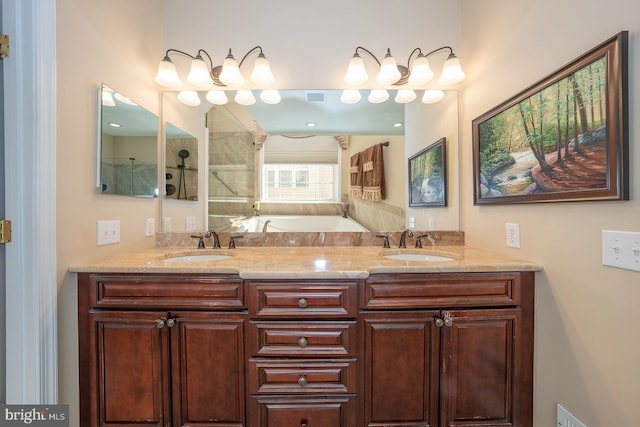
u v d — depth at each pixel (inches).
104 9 51.8
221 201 74.3
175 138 71.6
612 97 33.7
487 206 60.7
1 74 40.5
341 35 70.9
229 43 70.6
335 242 73.1
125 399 46.6
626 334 33.4
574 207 40.0
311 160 75.6
